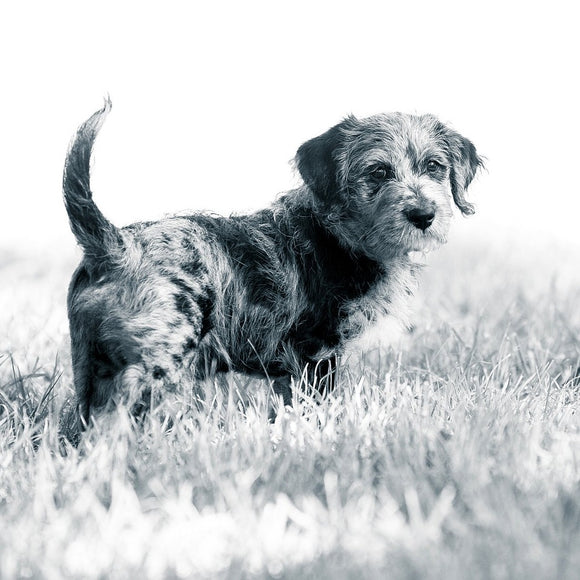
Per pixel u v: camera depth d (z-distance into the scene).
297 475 3.66
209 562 3.04
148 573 2.96
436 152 5.48
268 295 5.06
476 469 3.59
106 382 4.57
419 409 4.48
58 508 3.52
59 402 5.10
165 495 3.53
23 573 2.97
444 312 7.96
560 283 9.42
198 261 4.81
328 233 5.22
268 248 5.12
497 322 7.19
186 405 4.62
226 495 3.46
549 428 4.37
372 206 5.21
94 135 4.55
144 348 4.54
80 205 4.54
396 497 3.42
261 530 3.20
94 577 2.94
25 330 7.07
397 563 2.91
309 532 3.19
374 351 6.14
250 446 4.00
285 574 2.89
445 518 3.23
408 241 5.11
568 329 6.68
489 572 2.81
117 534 3.20
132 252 4.66
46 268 10.95
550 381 5.52
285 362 5.12
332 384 5.14
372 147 5.33
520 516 3.17
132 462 3.91
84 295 4.60
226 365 5.08
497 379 5.48
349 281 5.20
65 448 4.43
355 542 3.08
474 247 12.19
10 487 3.80
